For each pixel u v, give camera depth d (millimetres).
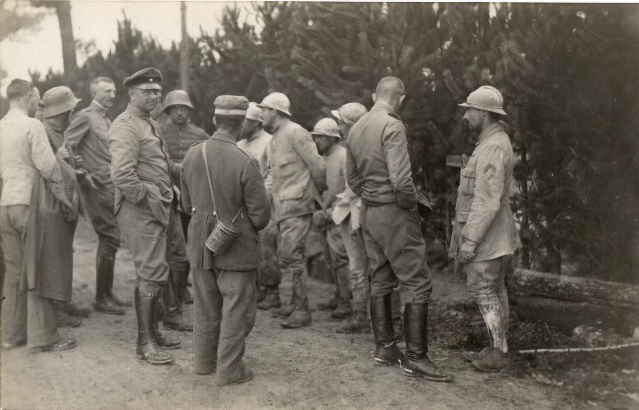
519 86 4273
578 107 4234
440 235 5992
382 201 3625
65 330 4535
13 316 4082
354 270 4570
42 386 3529
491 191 3600
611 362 3730
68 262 4129
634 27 3924
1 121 4012
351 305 5016
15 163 4004
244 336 3600
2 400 3354
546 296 4422
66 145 4566
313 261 6676
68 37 6203
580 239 4520
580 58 4160
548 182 4496
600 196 4258
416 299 3672
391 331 3877
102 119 5031
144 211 3904
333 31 5527
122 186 3797
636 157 4094
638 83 4027
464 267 5816
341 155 4945
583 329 4000
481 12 4918
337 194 4711
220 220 3414
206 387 3547
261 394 3457
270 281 5270
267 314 5141
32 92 4160
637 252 4258
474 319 4648
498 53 4590
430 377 3627
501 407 3275
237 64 7078
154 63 7383
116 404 3332
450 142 5277
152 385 3570
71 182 4242
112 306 5020
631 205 4164
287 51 6535
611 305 4082
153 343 3949
